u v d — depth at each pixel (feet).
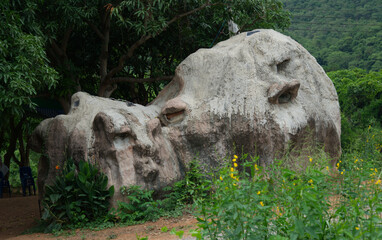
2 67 25.98
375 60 153.17
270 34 32.22
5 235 26.37
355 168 19.39
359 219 12.85
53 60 45.42
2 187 58.18
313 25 193.06
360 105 118.62
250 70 30.53
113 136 26.48
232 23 48.67
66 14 37.88
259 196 13.33
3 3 28.27
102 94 43.96
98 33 43.65
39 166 30.37
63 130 29.14
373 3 191.21
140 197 25.53
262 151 28.32
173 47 49.75
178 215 24.75
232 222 12.46
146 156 27.02
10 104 27.14
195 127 29.76
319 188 14.80
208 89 31.14
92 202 25.18
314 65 33.30
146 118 30.09
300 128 28.55
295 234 11.25
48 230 24.64
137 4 37.27
